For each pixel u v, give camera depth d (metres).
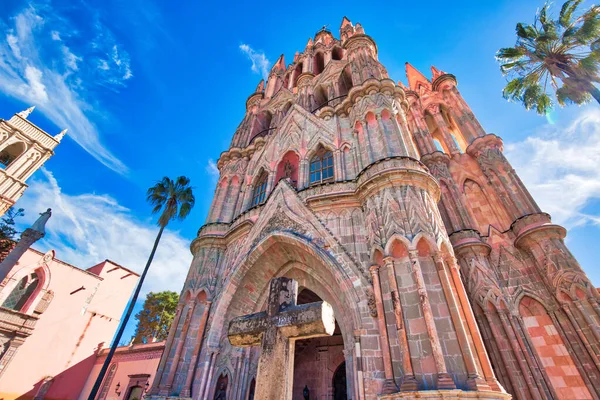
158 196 30.03
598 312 14.60
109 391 34.69
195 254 21.30
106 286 43.53
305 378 22.06
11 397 32.22
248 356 16.05
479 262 18.41
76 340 38.81
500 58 23.73
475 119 27.83
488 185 23.53
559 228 17.66
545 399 13.65
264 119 35.19
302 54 42.72
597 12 19.47
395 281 11.77
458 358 9.66
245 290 17.42
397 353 10.60
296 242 15.79
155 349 33.97
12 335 33.06
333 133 21.81
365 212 15.33
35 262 36.38
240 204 23.59
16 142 43.97
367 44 27.67
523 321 16.50
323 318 6.28
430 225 12.67
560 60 20.92
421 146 28.48
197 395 14.18
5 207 38.97
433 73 36.56
